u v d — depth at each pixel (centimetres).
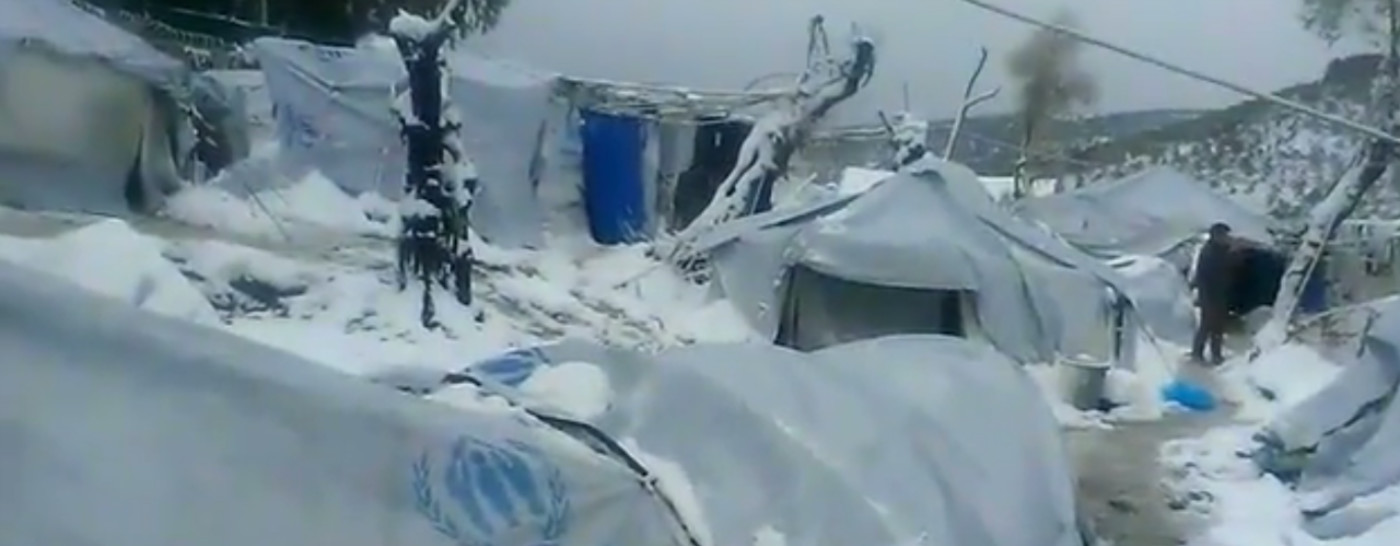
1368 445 888
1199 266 1722
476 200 2177
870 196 1645
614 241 2481
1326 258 2342
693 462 475
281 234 1827
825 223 1614
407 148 1455
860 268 1535
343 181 2080
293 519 325
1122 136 4578
